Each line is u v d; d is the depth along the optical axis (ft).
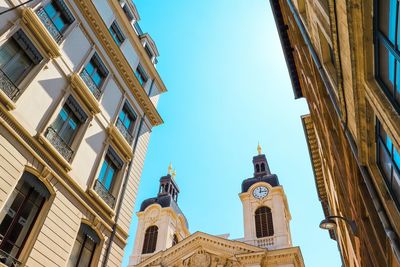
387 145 19.16
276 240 145.38
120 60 57.31
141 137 61.21
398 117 15.66
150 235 180.55
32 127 37.29
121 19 61.98
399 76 15.20
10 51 36.86
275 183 173.17
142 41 72.08
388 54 16.29
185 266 135.74
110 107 53.21
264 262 127.54
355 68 19.08
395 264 23.17
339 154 36.86
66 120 43.47
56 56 42.78
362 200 28.86
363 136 21.56
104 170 49.32
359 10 16.97
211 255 135.85
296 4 39.32
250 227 155.94
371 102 18.47
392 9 14.70
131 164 55.42
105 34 54.19
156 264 142.10
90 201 43.73
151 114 65.36
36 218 35.68
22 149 35.24
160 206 191.93
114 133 51.67
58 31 44.60
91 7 51.49
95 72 51.93
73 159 42.63
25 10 38.91
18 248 32.89
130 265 166.91
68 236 38.70
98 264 42.34
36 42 40.19
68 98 43.98
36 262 33.73
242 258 129.08
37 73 39.47
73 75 44.62
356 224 35.88
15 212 33.32
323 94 38.24
